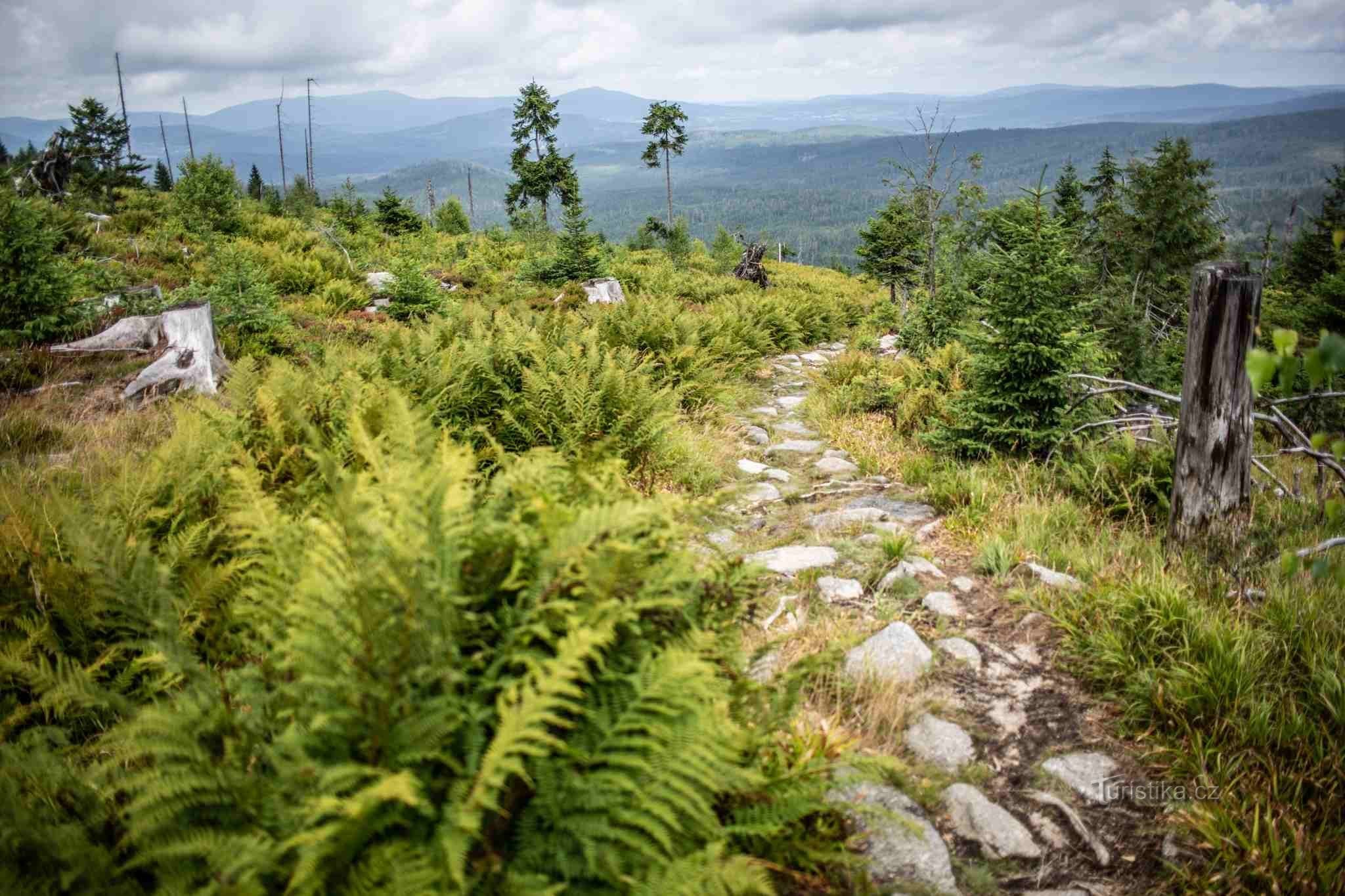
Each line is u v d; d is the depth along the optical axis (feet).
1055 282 25.08
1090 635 14.17
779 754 9.71
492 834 7.04
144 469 16.02
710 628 9.76
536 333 28.73
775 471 26.35
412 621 7.02
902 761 11.39
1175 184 57.82
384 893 6.01
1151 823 10.39
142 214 69.67
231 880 6.85
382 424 16.80
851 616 15.69
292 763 6.93
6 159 131.54
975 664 13.99
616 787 6.98
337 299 51.24
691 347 35.01
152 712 7.83
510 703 7.75
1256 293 15.88
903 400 32.24
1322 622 14.03
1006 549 17.81
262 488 15.37
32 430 24.18
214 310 36.96
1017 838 9.96
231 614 11.54
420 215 133.18
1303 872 9.34
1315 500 19.16
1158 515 20.24
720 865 6.81
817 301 75.36
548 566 8.41
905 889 9.05
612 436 20.98
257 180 215.31
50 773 8.46
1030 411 25.67
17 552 13.00
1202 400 16.51
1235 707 12.14
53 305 32.96
